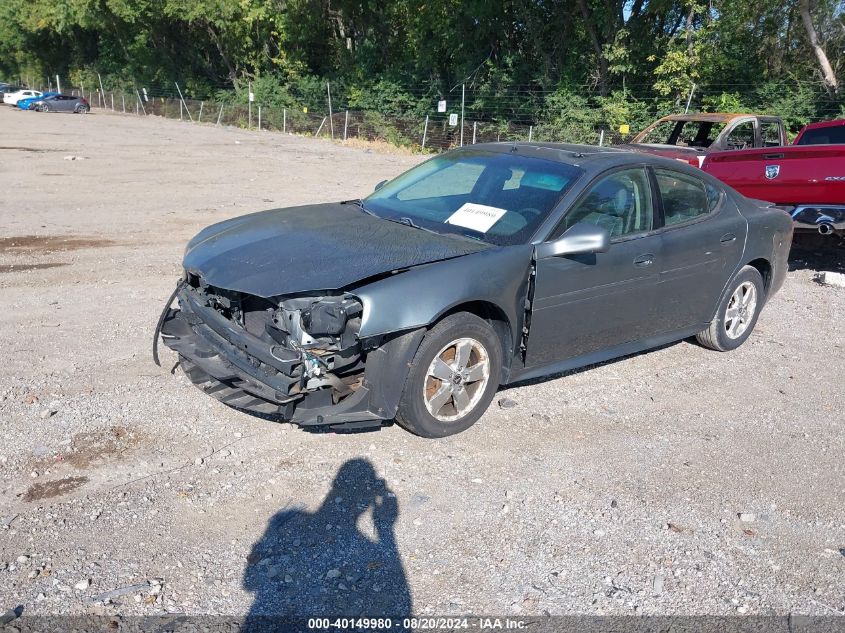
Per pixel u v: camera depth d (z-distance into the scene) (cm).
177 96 5134
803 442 459
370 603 294
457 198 493
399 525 346
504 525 351
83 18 4994
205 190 1435
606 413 482
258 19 4144
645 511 371
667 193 523
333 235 441
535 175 488
